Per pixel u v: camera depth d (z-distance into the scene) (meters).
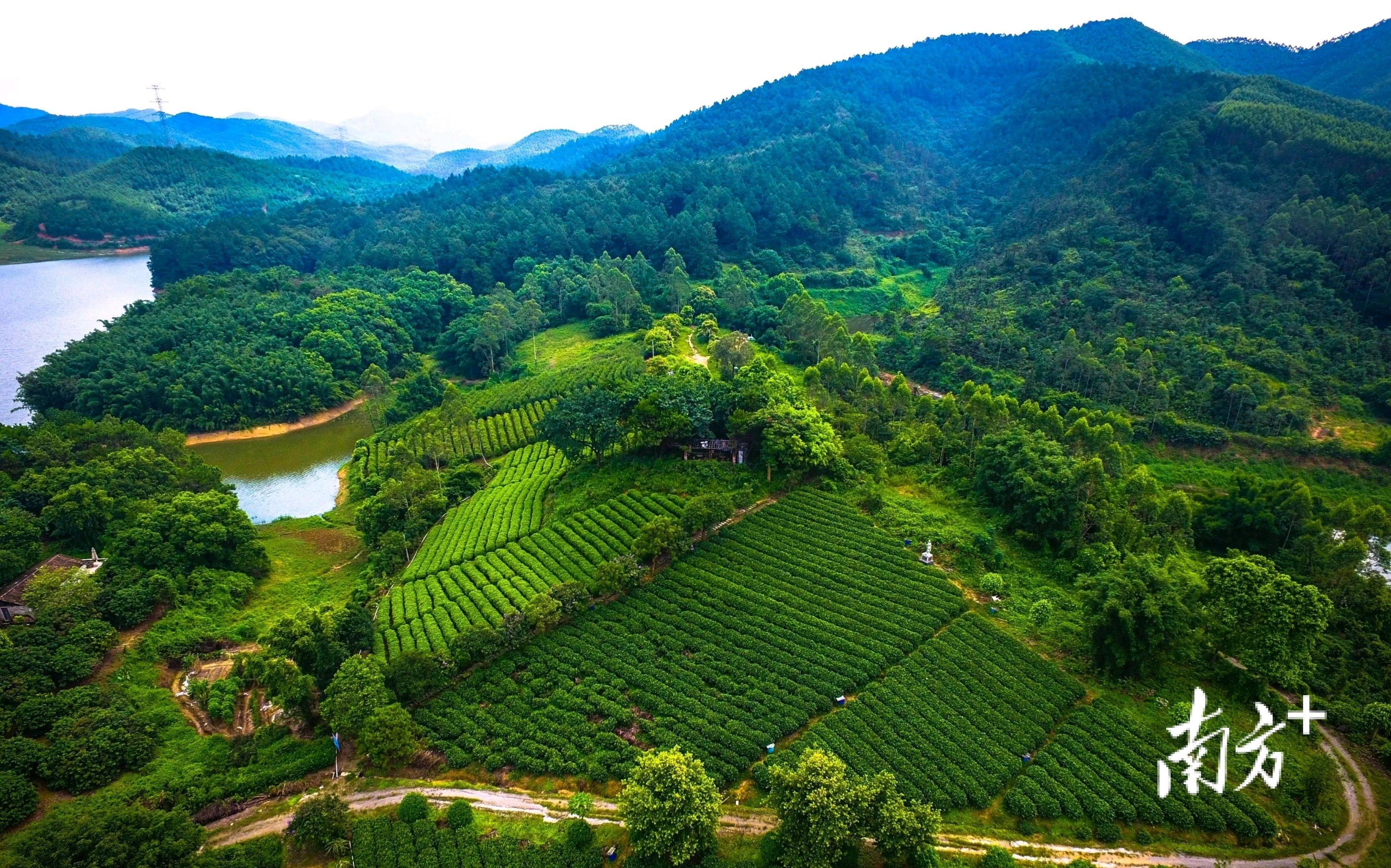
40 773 46.47
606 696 53.06
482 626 62.47
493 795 46.16
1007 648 55.50
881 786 39.81
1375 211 124.12
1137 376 111.94
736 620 59.59
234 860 39.53
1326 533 69.75
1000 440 78.50
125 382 123.94
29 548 71.25
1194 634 53.75
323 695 53.94
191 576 71.81
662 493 78.50
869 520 73.25
